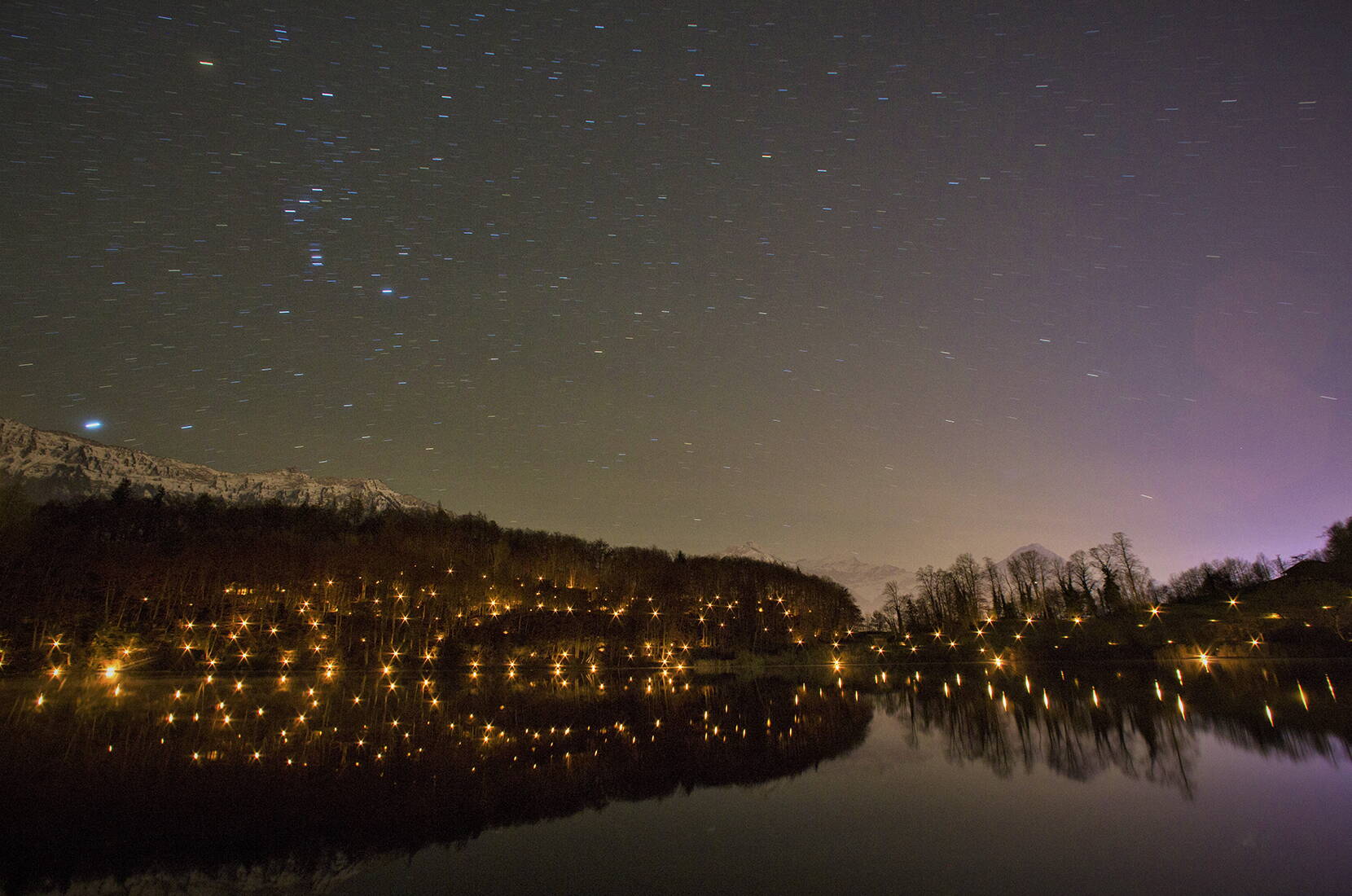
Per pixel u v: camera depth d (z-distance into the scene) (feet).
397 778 51.01
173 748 61.67
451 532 335.88
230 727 75.00
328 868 32.35
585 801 45.16
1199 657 195.21
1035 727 76.64
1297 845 33.76
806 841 36.29
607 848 35.29
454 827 39.14
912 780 50.83
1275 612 224.12
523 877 31.07
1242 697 100.63
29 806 42.37
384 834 37.73
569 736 72.28
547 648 217.97
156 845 35.58
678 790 48.21
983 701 106.11
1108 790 46.44
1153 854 33.09
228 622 192.65
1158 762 55.62
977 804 43.47
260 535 255.70
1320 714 81.15
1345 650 194.49
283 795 45.52
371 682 145.38
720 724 82.17
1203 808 41.11
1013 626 269.03
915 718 86.17
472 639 216.33
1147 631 233.76
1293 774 49.88
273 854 34.32
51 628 164.25
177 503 335.88
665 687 143.13
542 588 262.67
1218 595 299.38
